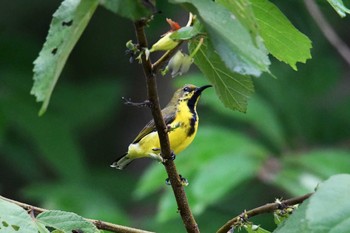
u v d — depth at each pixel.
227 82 5.25
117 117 16.27
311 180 10.78
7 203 5.05
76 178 13.86
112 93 14.92
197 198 10.17
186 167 10.75
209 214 13.30
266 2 4.86
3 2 15.45
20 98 13.96
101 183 14.52
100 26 15.57
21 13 15.44
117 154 16.08
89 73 15.87
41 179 15.08
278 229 4.72
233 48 4.32
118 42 15.72
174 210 10.48
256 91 14.08
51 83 4.25
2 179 15.42
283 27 4.96
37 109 13.92
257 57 4.34
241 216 5.79
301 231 4.49
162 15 13.54
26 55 14.72
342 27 15.36
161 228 12.68
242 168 10.56
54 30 4.45
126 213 13.94
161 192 14.65
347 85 15.49
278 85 14.11
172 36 4.73
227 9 4.38
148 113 16.28
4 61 14.59
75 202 13.12
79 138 15.81
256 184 13.82
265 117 12.43
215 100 12.02
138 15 4.14
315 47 14.70
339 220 4.20
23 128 13.88
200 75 12.25
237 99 5.32
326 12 15.06
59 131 13.99
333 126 14.45
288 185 10.67
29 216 5.05
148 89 5.09
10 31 15.12
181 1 4.30
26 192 13.28
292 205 5.60
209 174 10.41
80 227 5.29
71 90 14.77
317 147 13.86
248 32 4.32
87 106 14.70
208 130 11.17
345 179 4.34
